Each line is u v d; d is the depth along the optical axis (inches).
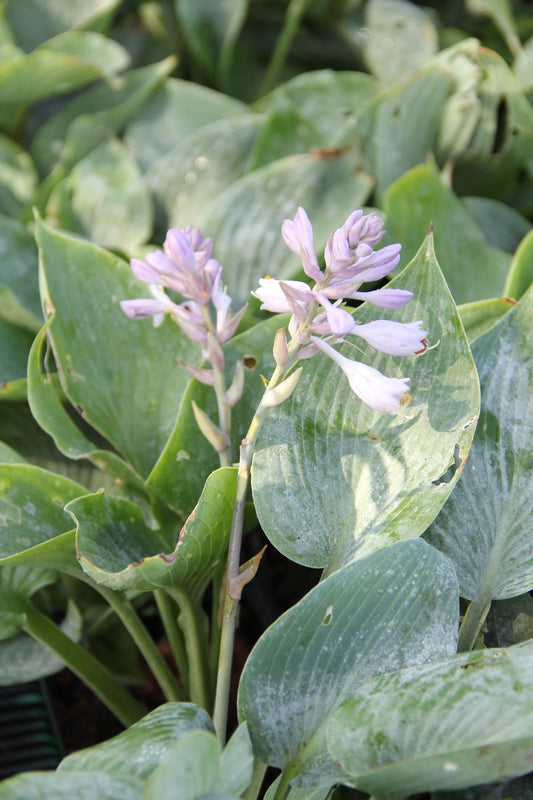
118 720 35.3
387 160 39.4
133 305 27.5
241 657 36.4
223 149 39.9
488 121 40.2
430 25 47.3
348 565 26.0
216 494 27.4
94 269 32.0
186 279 26.7
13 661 31.8
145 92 42.6
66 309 31.4
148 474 31.6
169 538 31.3
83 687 35.9
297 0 44.8
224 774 25.0
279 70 48.5
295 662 26.6
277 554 38.6
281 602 37.7
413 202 36.4
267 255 36.3
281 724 26.6
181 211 39.8
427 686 25.3
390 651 26.8
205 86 50.0
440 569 26.6
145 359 32.1
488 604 28.1
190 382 29.8
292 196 36.6
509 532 28.5
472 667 25.5
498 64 39.8
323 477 28.1
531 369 28.9
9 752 33.3
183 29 47.4
